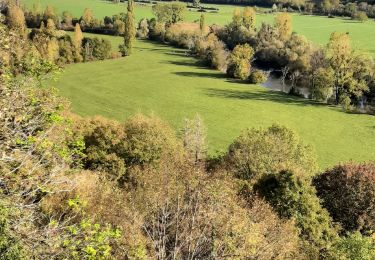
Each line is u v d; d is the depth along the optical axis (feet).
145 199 91.25
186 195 74.90
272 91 402.31
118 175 150.51
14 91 51.65
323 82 365.20
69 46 467.52
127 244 63.52
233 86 411.95
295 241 97.09
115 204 83.25
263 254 71.97
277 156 166.20
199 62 504.84
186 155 178.50
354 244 95.20
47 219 61.05
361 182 140.67
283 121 320.29
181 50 568.82
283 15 535.60
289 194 117.08
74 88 378.94
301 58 429.79
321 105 363.76
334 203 140.87
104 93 370.32
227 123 311.06
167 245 67.31
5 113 50.11
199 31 588.50
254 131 188.96
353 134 299.99
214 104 353.92
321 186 150.20
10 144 48.78
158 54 537.24
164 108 340.18
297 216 114.93
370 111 353.51
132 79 418.92
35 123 53.57
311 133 299.79
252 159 159.43
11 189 47.03
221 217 69.97
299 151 178.91
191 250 60.90
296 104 363.56
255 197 111.04
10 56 57.67
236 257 64.23
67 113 174.60
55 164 53.26
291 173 121.70
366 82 379.55
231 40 559.79
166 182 107.14
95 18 652.89
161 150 162.30
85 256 44.11
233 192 103.04
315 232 112.06
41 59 60.03
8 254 40.81
